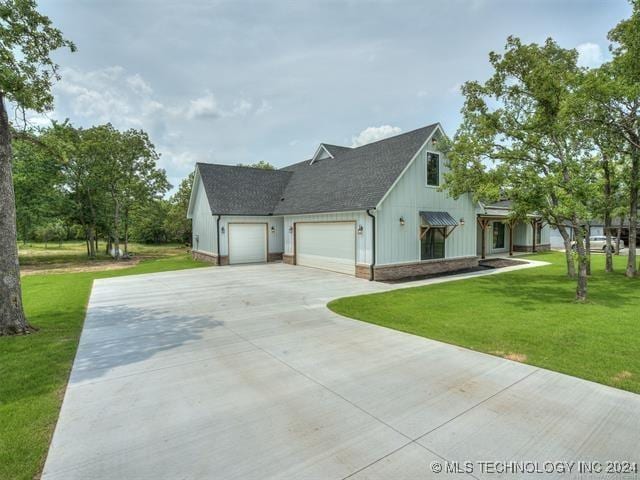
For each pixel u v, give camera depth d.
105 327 7.61
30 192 23.14
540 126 10.13
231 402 4.27
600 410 3.96
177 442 3.46
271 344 6.42
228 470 3.04
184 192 35.62
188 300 10.33
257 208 20.66
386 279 14.02
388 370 5.18
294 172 25.34
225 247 19.70
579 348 5.89
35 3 7.57
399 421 3.79
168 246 39.50
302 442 3.43
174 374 5.12
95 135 24.47
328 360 5.61
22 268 20.41
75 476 2.98
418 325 7.50
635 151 12.95
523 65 10.42
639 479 2.91
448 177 12.40
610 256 15.28
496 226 23.83
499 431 3.58
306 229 18.27
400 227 14.48
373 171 15.57
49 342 6.60
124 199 26.64
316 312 8.82
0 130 7.10
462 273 15.56
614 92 9.65
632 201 13.88
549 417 3.83
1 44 7.32
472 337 6.62
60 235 39.50
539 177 9.60
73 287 12.99
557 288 11.55
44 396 4.45
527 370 5.09
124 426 3.75
